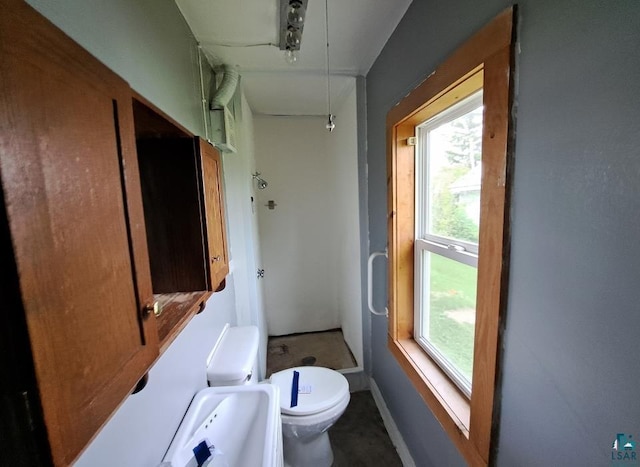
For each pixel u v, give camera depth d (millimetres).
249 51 1493
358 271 2025
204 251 813
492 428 797
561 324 577
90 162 370
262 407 1046
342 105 2230
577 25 513
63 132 325
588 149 502
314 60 1625
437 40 987
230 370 1179
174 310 695
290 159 2689
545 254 607
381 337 1841
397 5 1184
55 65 315
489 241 767
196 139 778
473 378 877
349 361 2361
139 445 690
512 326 717
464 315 1139
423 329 1502
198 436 908
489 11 738
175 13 1095
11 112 264
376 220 1771
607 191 474
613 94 458
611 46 457
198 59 1396
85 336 344
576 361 549
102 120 398
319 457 1475
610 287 477
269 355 2520
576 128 523
